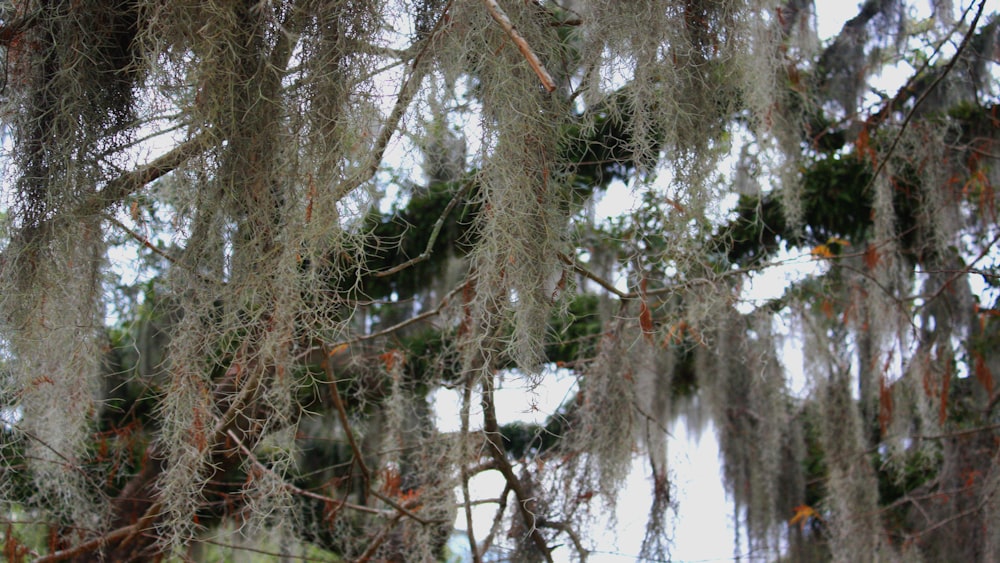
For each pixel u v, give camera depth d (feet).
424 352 11.43
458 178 7.25
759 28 7.15
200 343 4.57
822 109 11.24
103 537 7.41
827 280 11.60
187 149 4.63
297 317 4.91
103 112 4.84
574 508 8.48
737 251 11.69
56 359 5.46
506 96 4.56
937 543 10.94
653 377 11.41
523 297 4.49
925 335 11.15
